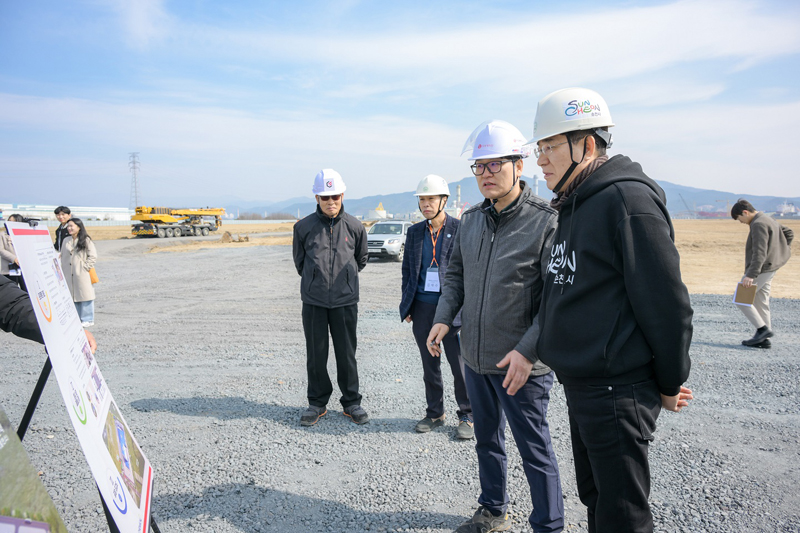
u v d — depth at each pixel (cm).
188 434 376
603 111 180
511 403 234
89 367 173
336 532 254
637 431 163
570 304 171
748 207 592
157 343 660
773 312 838
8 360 584
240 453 344
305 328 406
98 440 151
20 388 481
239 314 864
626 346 161
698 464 319
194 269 1581
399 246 1767
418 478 310
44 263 158
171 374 526
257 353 611
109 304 966
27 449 348
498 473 254
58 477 310
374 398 455
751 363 544
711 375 503
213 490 294
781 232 595
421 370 540
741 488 289
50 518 115
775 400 432
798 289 1121
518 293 237
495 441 254
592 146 179
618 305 162
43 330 136
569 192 180
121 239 3428
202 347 639
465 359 257
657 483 296
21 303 201
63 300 170
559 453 344
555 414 414
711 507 270
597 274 164
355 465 327
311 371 405
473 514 270
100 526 260
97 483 135
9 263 750
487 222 252
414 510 275
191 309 912
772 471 309
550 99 183
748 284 591
